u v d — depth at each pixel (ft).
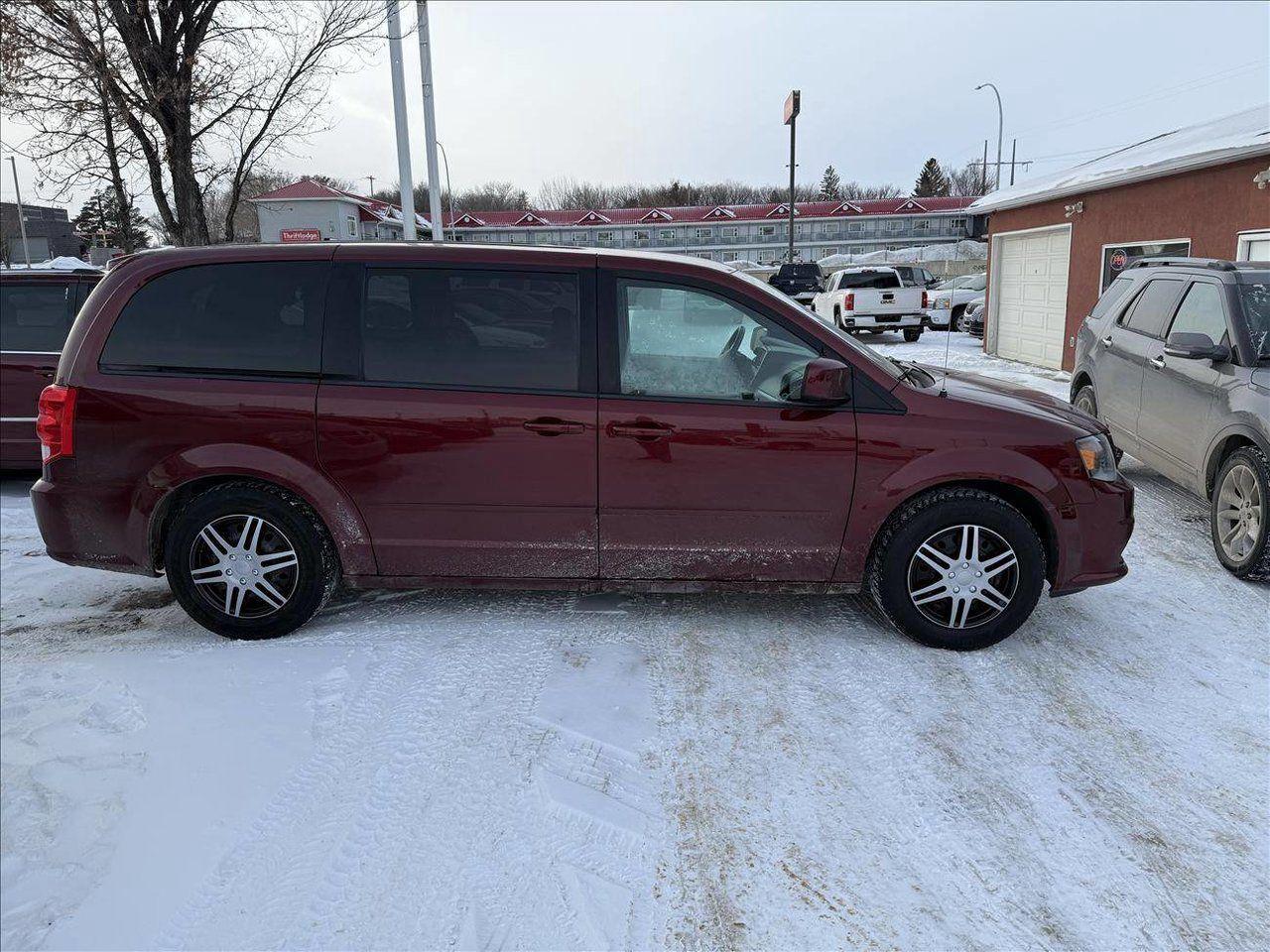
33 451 21.33
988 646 12.32
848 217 186.80
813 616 13.51
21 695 11.10
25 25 31.17
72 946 7.16
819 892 7.77
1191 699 11.12
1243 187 32.12
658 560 12.34
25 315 21.11
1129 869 8.08
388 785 9.20
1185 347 16.57
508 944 7.13
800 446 11.78
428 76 50.47
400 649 12.30
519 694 11.05
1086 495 11.98
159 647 12.56
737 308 11.98
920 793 9.15
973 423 11.89
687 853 8.23
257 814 8.77
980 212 53.62
